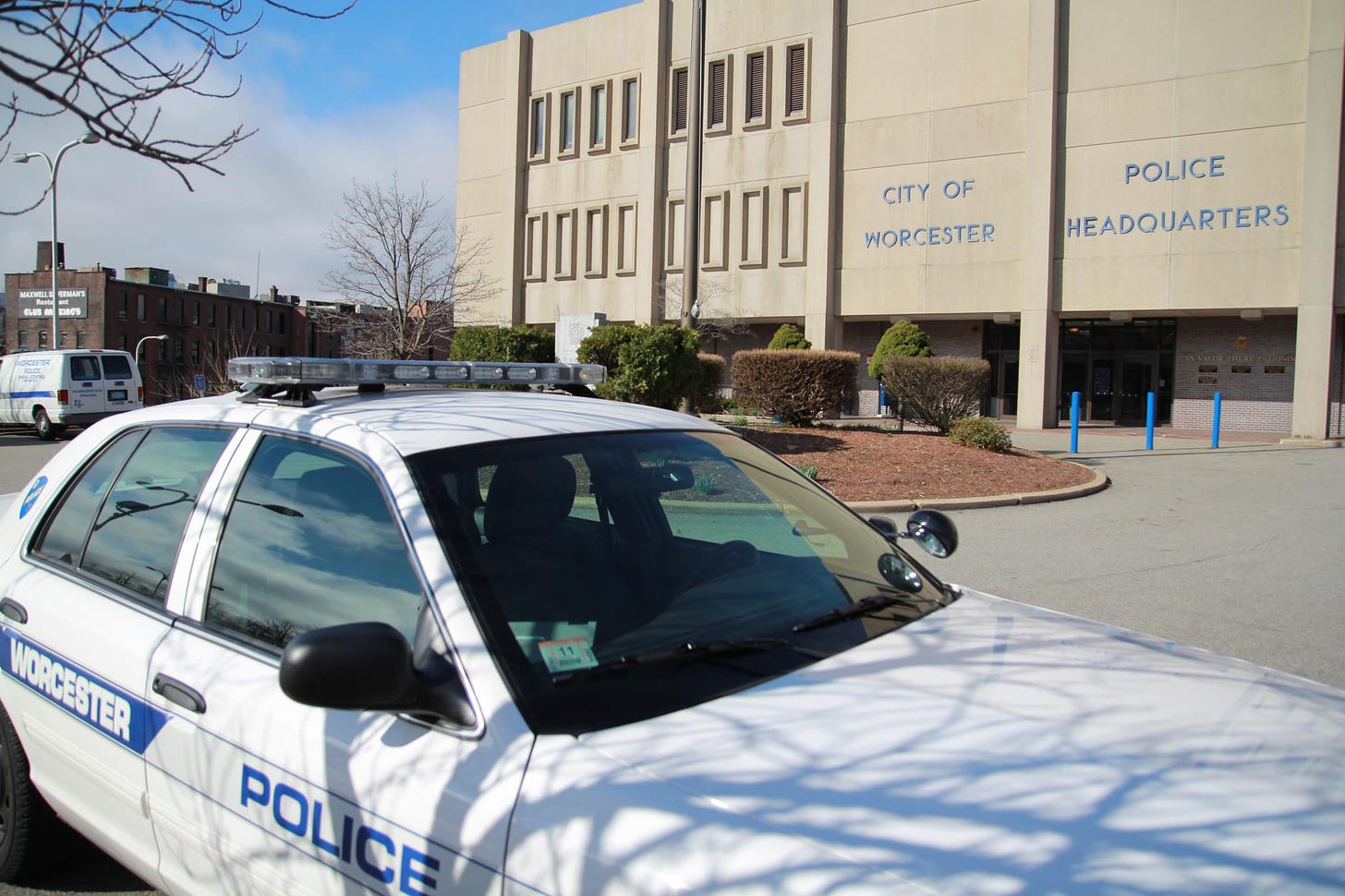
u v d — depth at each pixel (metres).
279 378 2.94
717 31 33.34
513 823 1.84
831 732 1.99
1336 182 23.53
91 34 2.39
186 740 2.51
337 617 2.43
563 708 2.05
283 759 2.25
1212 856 1.62
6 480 15.02
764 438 15.63
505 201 38.34
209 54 2.83
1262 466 17.23
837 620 2.62
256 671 2.46
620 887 1.67
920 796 1.77
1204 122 25.31
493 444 2.68
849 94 30.89
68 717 2.95
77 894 3.30
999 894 1.52
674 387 14.58
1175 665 2.52
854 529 3.26
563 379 3.79
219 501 2.84
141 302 66.94
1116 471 16.48
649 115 34.50
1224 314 26.78
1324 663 5.95
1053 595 7.71
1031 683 2.29
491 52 38.94
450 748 2.01
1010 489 13.03
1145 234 26.23
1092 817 1.71
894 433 16.95
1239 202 24.95
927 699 2.16
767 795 1.77
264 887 2.29
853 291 31.08
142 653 2.71
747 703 2.12
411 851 1.96
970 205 28.84
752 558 2.88
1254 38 24.59
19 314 67.62
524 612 2.28
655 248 34.50
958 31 28.88
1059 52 27.14
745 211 33.00
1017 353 30.73
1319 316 23.73
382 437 2.62
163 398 31.11
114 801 2.79
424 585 2.26
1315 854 1.64
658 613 2.49
